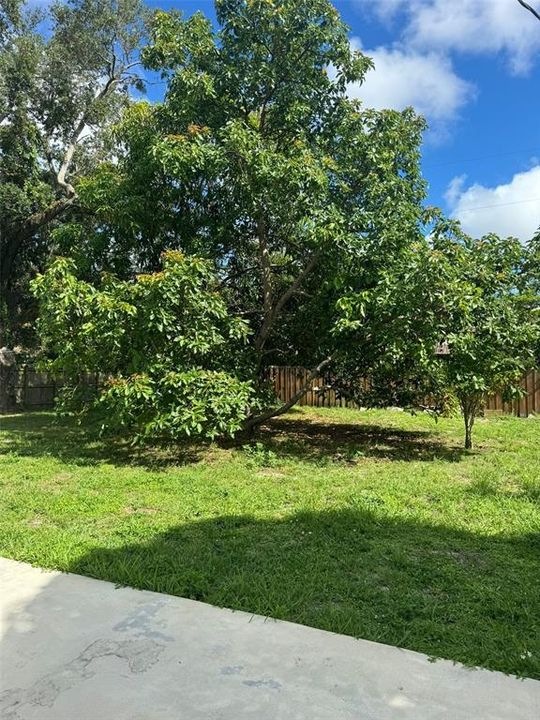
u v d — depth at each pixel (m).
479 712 2.09
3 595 3.16
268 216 8.29
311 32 8.20
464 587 3.21
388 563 3.60
